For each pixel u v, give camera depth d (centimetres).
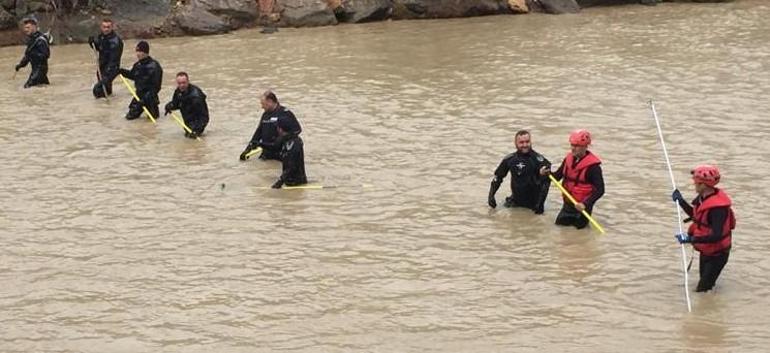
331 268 1509
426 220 1736
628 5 4947
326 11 4366
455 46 3766
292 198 1881
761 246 1561
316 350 1223
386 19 4547
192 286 1445
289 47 3781
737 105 2608
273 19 4322
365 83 3047
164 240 1650
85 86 3050
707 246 1348
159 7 4194
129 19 4125
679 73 3095
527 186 1764
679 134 2306
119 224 1739
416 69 3284
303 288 1430
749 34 3878
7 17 3934
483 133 2358
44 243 1647
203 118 2378
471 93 2861
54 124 2538
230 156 2200
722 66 3198
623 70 3177
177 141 2345
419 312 1339
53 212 1812
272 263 1533
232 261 1545
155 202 1864
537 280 1445
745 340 1220
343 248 1597
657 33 3978
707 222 1347
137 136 2400
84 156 2216
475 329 1279
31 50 3020
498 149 2202
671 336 1238
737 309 1322
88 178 2036
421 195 1883
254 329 1291
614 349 1206
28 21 3020
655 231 1652
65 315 1350
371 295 1400
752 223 1669
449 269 1498
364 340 1251
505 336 1255
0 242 1655
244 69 3322
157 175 2052
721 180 1925
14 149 2284
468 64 3359
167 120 2572
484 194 1881
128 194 1919
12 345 1257
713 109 2566
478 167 2062
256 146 2136
